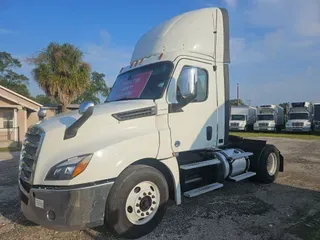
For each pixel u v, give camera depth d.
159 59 4.57
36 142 3.45
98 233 3.70
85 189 3.12
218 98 5.05
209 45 4.95
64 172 3.11
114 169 3.35
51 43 19.53
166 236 3.59
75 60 19.80
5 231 3.83
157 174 3.74
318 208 4.53
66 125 3.49
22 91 52.94
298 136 22.20
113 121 3.64
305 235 3.54
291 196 5.21
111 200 3.35
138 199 3.58
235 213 4.35
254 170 6.14
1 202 5.14
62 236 3.64
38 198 3.14
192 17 5.00
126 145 3.50
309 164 8.55
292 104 27.42
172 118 4.19
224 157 5.14
